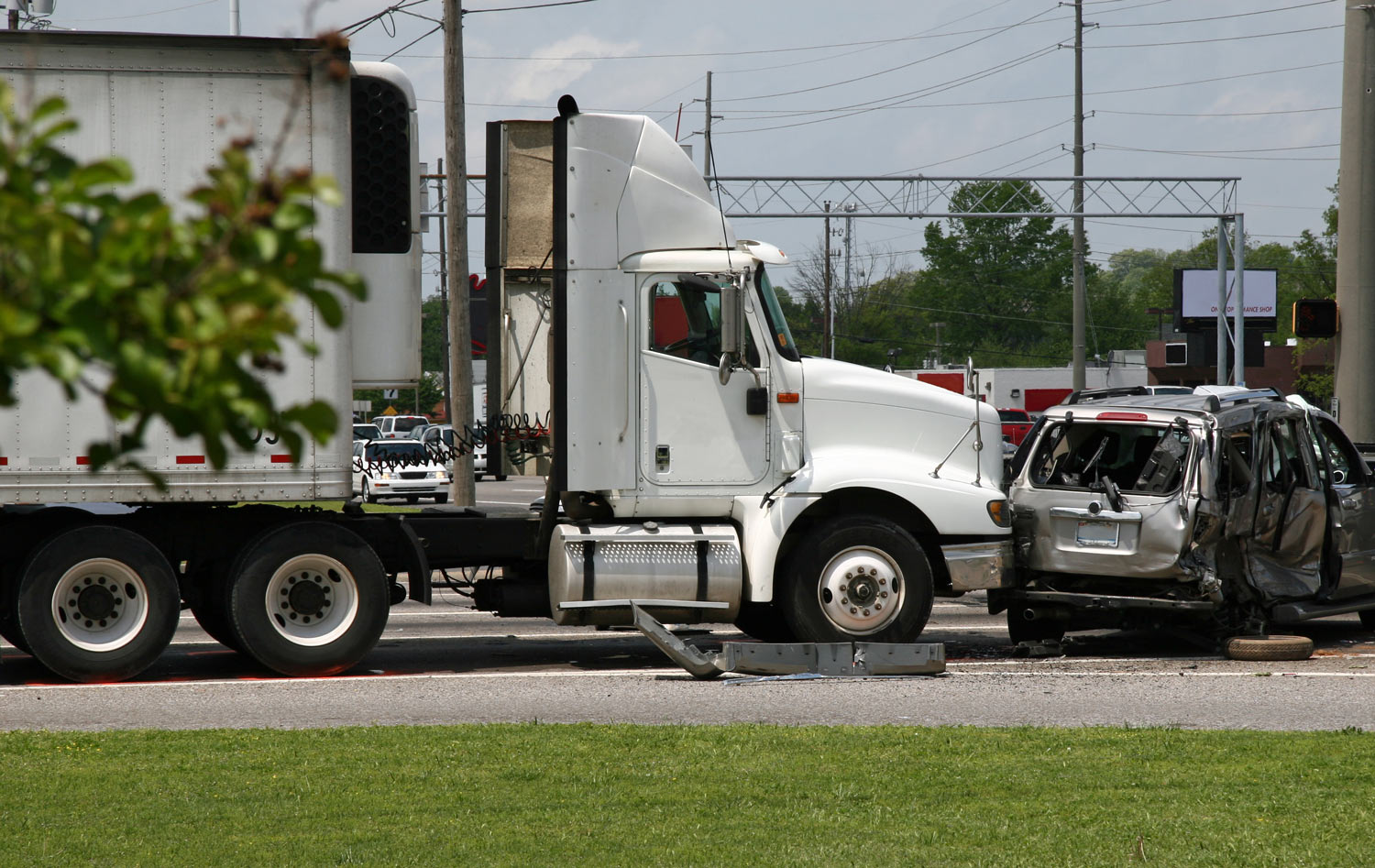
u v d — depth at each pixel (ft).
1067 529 145.48
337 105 125.70
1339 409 248.52
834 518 137.18
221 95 123.24
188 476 121.80
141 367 24.48
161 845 68.49
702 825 72.28
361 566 129.90
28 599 122.21
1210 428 141.49
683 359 135.13
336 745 93.86
